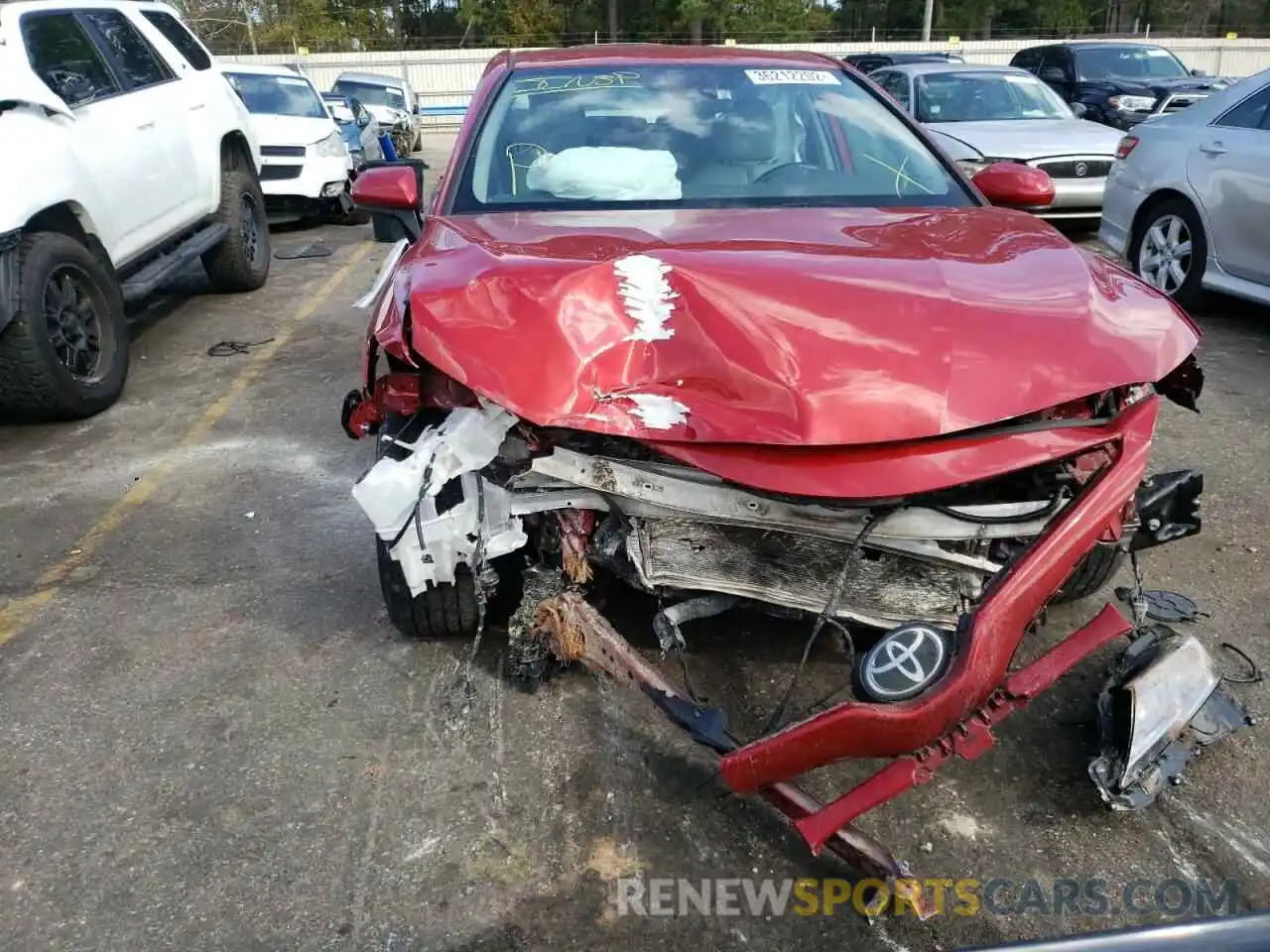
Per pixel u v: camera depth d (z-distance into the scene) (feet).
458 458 7.98
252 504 14.05
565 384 7.45
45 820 8.27
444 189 11.21
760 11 148.87
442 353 7.63
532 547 9.07
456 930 7.23
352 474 14.99
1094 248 29.32
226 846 7.99
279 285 28.12
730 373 7.35
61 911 7.41
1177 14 160.86
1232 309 23.59
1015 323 7.64
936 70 35.06
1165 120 23.82
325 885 7.63
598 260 8.21
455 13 164.45
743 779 7.04
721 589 8.40
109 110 19.45
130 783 8.66
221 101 25.34
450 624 9.99
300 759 8.93
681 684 9.71
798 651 10.20
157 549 12.79
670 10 150.00
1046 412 7.72
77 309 17.44
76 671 10.25
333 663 10.27
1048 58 50.01
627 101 12.32
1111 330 7.90
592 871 7.73
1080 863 7.80
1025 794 8.48
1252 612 10.97
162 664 10.34
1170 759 8.11
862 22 166.50
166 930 7.24
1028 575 7.08
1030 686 6.93
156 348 21.83
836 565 8.38
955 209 10.84
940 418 7.07
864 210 10.68
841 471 7.06
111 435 16.84
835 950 7.08
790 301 7.61
